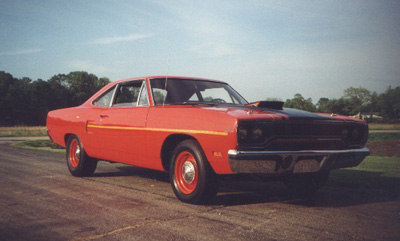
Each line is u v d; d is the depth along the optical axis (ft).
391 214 11.89
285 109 13.87
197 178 12.92
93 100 19.63
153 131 14.60
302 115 12.46
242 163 11.43
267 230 10.00
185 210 12.26
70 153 20.68
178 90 15.84
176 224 10.55
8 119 340.80
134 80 17.21
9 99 326.03
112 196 14.56
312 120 12.38
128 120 16.14
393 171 21.83
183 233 9.71
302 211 12.24
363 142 13.97
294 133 12.19
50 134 22.75
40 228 10.17
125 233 9.71
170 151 14.78
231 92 17.39
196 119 12.91
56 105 339.98
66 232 9.81
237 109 13.10
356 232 9.90
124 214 11.69
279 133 11.98
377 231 10.01
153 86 16.01
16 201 13.56
